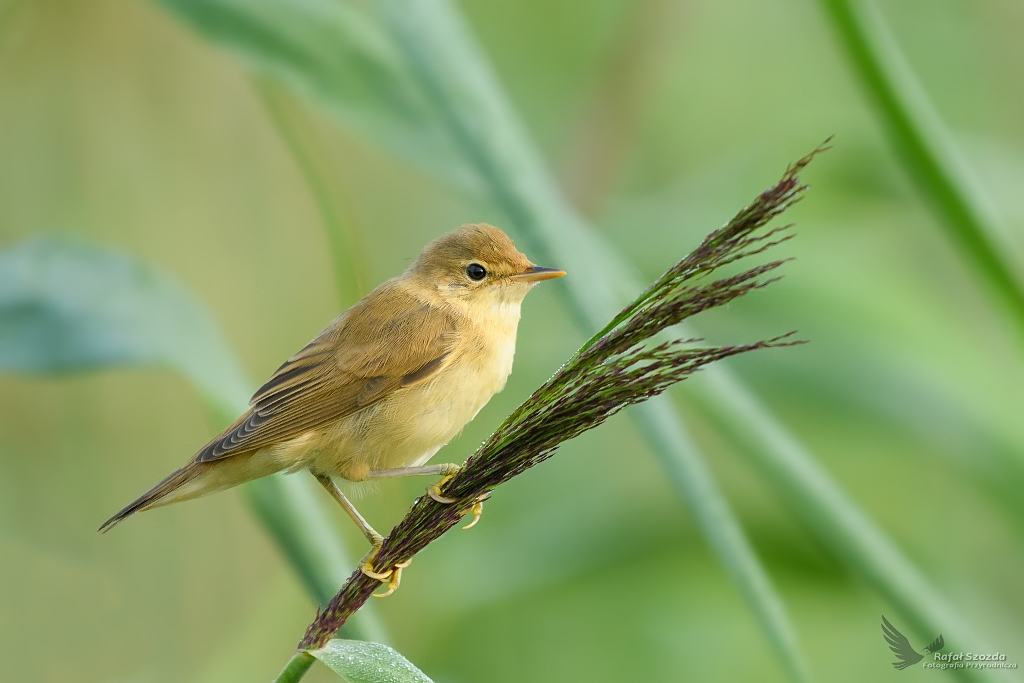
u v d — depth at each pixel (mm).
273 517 7602
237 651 8805
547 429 5383
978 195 7430
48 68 11391
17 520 11164
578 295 7375
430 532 5539
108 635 11031
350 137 12328
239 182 11898
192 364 7820
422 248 9438
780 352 9828
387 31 7645
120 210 11625
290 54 7855
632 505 10117
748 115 13758
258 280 11922
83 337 7648
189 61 11625
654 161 13734
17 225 11320
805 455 7707
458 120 7566
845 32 7273
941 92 13172
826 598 10172
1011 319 7637
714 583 10625
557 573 9992
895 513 11148
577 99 13453
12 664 10820
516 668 10906
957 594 10555
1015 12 13242
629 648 10992
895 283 10398
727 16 13781
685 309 4918
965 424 9477
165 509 11281
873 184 10938
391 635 9953
